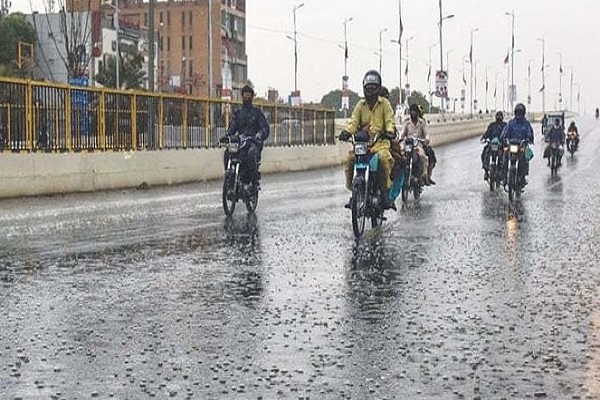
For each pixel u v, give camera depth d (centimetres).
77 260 1041
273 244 1190
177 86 9481
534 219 1555
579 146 5709
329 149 3788
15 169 1950
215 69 12306
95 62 7588
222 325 713
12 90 1952
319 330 698
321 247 1164
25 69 6806
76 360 608
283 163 3331
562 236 1307
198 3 13325
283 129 3381
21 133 1980
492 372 583
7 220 1484
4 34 7150
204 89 12288
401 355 625
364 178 1284
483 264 1034
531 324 723
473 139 7025
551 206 1825
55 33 7600
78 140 2166
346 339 670
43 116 2047
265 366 595
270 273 958
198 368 590
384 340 668
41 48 7075
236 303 800
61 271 963
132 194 2116
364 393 537
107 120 2272
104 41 8681
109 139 2281
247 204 1628
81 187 2150
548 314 762
